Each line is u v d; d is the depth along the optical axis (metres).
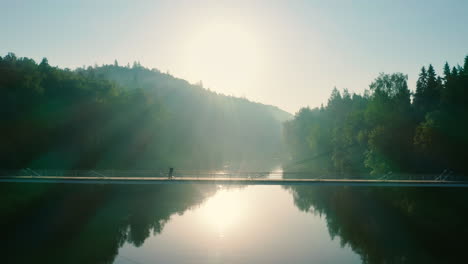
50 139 71.31
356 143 81.94
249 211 54.81
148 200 63.56
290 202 63.09
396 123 64.94
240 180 45.22
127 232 42.69
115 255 34.53
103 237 40.69
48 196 60.97
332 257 34.44
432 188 58.97
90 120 79.62
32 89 70.50
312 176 75.19
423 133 55.53
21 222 46.75
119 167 82.62
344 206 58.94
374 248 37.31
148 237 40.62
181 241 39.19
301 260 33.59
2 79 69.38
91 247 37.16
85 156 76.94
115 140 84.94
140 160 91.19
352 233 42.78
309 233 42.69
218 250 36.16
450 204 56.41
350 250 36.44
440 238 40.91
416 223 46.88
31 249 36.28
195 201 63.06
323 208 57.41
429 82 77.44
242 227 45.03
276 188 81.81
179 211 54.28
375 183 45.00
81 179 45.12
